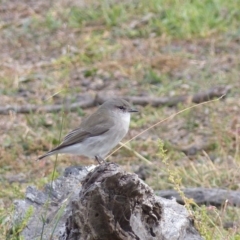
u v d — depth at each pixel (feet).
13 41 67.72
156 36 66.74
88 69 61.72
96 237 27.17
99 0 73.26
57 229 31.50
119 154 48.21
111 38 67.21
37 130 51.67
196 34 66.13
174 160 47.01
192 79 58.80
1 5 75.20
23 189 41.78
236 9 68.59
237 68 60.29
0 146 49.29
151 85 58.65
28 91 58.44
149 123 52.39
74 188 32.86
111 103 37.93
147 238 28.50
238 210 38.09
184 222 31.53
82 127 37.29
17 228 31.58
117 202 27.04
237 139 46.93
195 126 51.49
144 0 71.31
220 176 43.09
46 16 71.87
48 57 64.85
